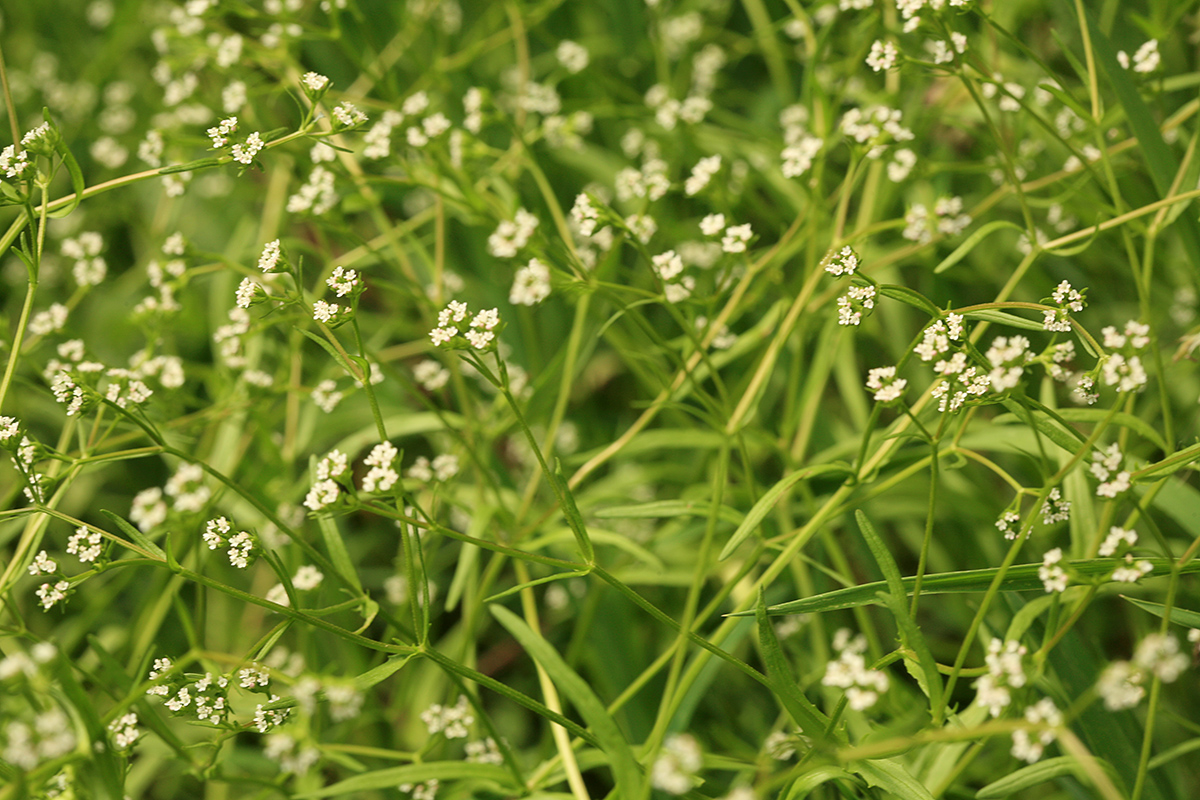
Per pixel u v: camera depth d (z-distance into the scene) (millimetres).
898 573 778
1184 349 800
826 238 931
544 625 951
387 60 988
